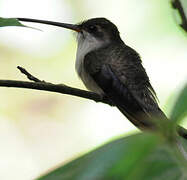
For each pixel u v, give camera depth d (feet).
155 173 5.65
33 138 44.55
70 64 44.91
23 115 45.21
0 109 45.37
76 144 43.52
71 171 5.64
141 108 25.91
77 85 44.73
